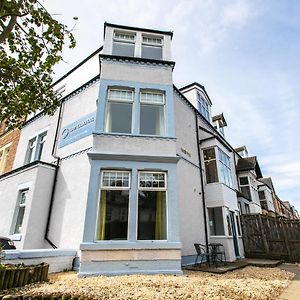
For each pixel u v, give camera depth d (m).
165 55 12.24
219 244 12.05
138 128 10.33
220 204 13.84
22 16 6.79
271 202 30.88
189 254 11.20
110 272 7.91
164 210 9.31
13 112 8.73
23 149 16.28
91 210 8.60
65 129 13.43
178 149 12.67
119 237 8.62
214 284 6.64
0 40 6.27
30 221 10.85
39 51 7.96
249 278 8.21
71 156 12.12
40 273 6.73
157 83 11.33
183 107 14.69
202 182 14.38
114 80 10.92
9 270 5.91
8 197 13.04
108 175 9.35
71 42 8.05
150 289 5.81
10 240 10.50
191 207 12.50
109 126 10.31
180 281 6.86
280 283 7.45
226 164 16.59
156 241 8.69
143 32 12.59
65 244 10.21
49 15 7.32
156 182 9.59
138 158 9.62
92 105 12.48
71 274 8.20
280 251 15.10
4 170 17.45
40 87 8.92
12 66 7.94
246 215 16.84
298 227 15.26
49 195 11.90
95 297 5.14
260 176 28.45
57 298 5.28
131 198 9.05
